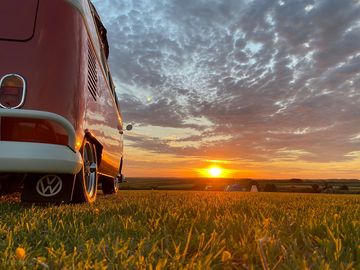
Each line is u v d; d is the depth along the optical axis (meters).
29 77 4.61
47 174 5.41
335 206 6.84
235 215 4.15
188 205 5.96
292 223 3.41
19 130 4.48
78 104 4.95
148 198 8.96
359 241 2.63
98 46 6.88
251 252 2.42
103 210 4.84
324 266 2.01
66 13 4.97
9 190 5.73
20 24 4.73
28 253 2.35
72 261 2.06
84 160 6.33
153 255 2.33
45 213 4.27
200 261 2.06
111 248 2.43
